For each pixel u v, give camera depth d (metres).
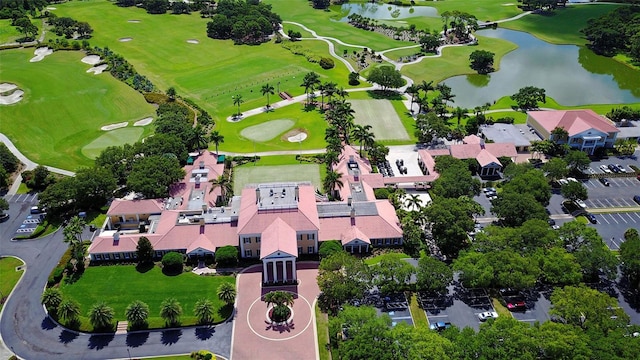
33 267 167.00
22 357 134.88
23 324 145.12
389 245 175.25
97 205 196.50
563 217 189.75
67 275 162.62
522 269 148.12
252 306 150.75
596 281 157.12
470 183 193.12
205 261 167.88
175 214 180.00
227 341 139.25
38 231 182.12
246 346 137.62
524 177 193.75
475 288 154.75
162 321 144.62
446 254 170.38
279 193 178.50
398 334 123.81
